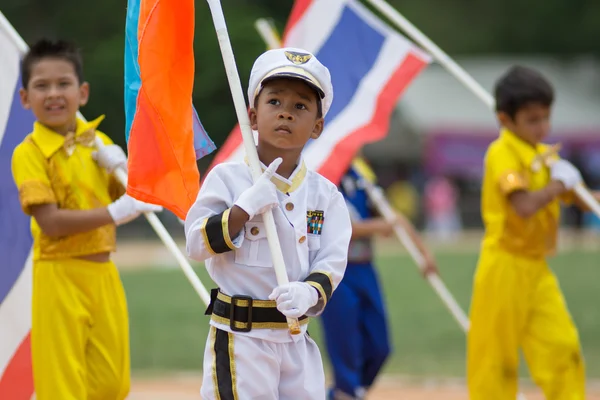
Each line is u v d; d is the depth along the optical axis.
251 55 82.25
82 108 80.19
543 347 16.31
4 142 16.38
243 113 11.11
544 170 16.77
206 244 10.80
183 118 12.76
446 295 19.28
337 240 11.48
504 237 16.44
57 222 14.21
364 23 19.39
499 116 17.11
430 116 92.25
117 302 14.96
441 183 92.25
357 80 19.19
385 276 51.34
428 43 19.09
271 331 11.06
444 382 23.59
